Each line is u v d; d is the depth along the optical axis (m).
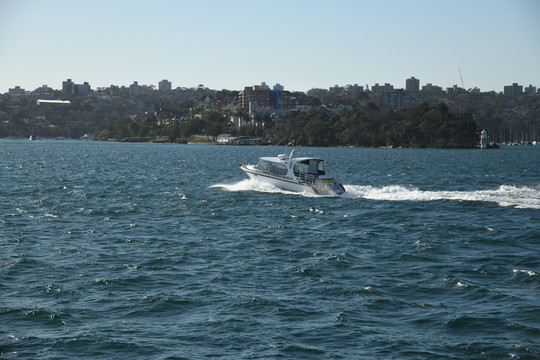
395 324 21.05
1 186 65.06
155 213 45.06
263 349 19.08
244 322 21.25
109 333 20.25
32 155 152.50
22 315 21.69
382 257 30.41
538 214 43.38
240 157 152.25
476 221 40.66
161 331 20.50
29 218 41.81
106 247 32.69
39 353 18.72
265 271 27.75
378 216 43.03
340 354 18.70
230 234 36.81
